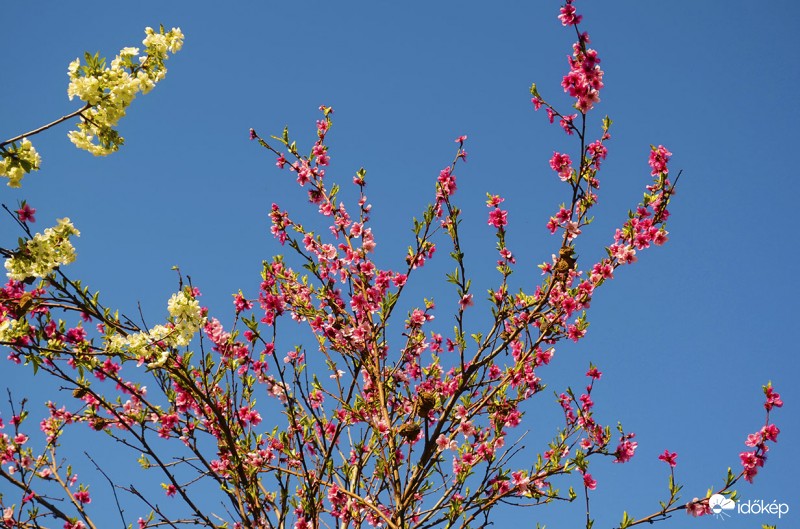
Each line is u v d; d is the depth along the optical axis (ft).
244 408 19.11
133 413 18.29
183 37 14.66
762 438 15.81
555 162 17.63
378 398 19.25
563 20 15.85
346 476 19.08
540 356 19.24
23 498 18.04
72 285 15.34
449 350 21.94
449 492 17.74
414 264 20.02
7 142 13.08
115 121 14.14
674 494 15.57
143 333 14.97
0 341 14.46
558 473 17.15
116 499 15.24
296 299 20.25
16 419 19.83
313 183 21.61
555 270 17.48
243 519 15.94
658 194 18.30
